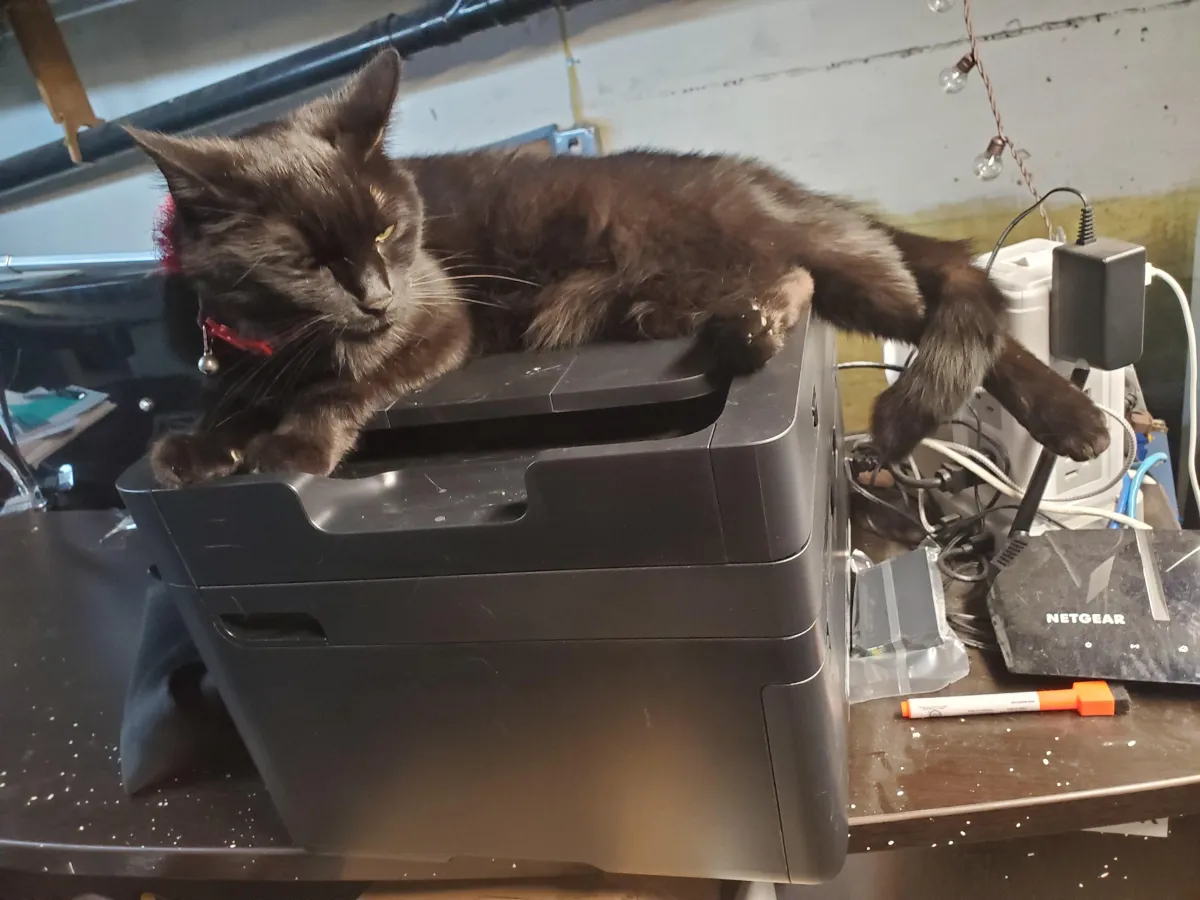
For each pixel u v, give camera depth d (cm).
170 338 105
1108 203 114
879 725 71
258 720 65
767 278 80
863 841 64
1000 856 85
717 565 49
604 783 60
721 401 60
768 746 55
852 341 126
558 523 51
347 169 78
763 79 116
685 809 60
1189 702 68
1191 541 76
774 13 113
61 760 82
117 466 120
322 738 64
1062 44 108
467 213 93
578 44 119
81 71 134
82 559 116
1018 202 116
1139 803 62
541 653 56
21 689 92
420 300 84
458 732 61
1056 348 84
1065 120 111
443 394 69
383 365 78
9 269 103
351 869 72
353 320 77
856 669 76
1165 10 104
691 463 47
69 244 148
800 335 65
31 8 129
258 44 127
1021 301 87
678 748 57
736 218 87
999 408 91
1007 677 73
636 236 87
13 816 76
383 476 63
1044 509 88
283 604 59
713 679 53
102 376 111
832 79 115
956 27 109
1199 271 113
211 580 60
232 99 127
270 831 72
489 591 54
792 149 119
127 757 77
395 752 63
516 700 58
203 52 129
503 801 63
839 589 74
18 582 112
